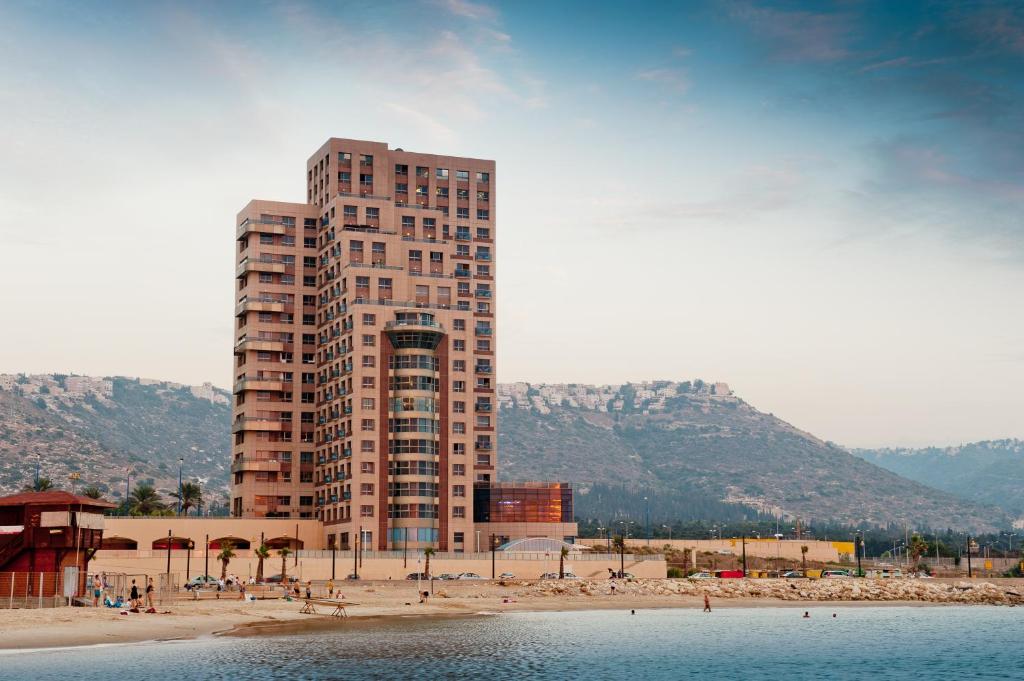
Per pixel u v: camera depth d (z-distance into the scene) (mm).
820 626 169500
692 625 167000
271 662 108562
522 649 127312
